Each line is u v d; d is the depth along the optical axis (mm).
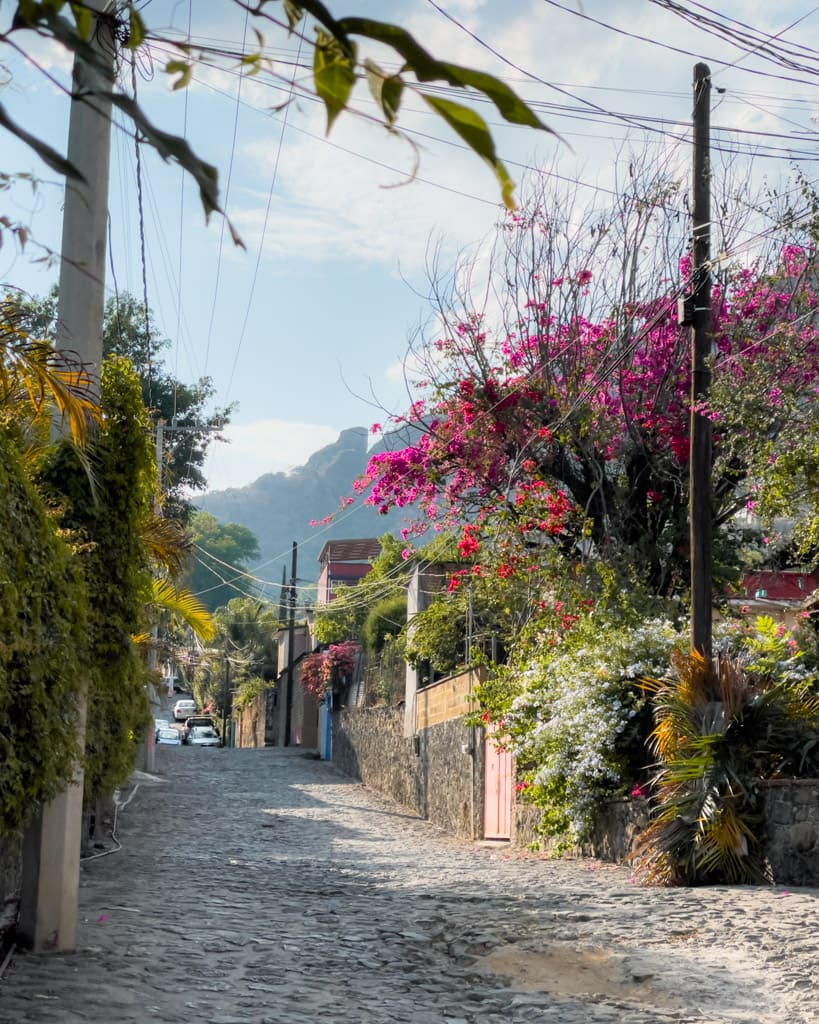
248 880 13102
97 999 7074
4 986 7297
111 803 20828
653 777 15406
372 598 39562
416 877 13742
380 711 34344
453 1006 7551
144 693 16078
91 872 13398
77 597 8492
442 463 20625
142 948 8727
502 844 20641
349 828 22875
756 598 24062
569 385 19797
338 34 1200
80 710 8641
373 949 9203
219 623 71625
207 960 8492
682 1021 7066
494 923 10125
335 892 12195
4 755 7207
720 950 8867
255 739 66250
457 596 24984
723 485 19625
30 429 10852
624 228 19859
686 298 15445
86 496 10062
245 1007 7203
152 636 20453
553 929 9812
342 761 40594
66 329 8930
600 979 8227
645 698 16078
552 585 20078
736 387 14516
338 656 42188
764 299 18469
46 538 7855
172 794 28531
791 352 14719
